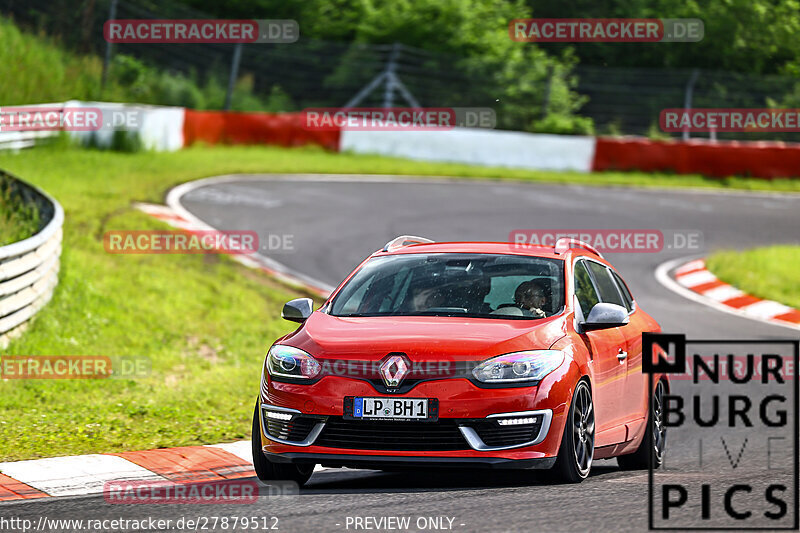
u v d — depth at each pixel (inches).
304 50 6033.5
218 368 1809.8
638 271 2947.8
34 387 1578.5
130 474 1079.0
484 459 892.0
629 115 6107.3
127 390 1621.6
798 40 7185.0
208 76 5639.8
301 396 924.0
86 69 4926.2
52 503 927.0
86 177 3319.4
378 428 904.9
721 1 7130.9
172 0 6072.8
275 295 2353.6
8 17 5132.9
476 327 954.7
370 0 6323.8
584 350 977.5
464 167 4687.5
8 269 1729.8
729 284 2807.6
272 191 3619.6
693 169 5004.9
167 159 3934.5
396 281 1064.2
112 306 2048.5
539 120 5944.9
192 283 2321.6
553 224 3415.4
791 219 3964.1
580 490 910.4
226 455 1176.2
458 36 6250.0
